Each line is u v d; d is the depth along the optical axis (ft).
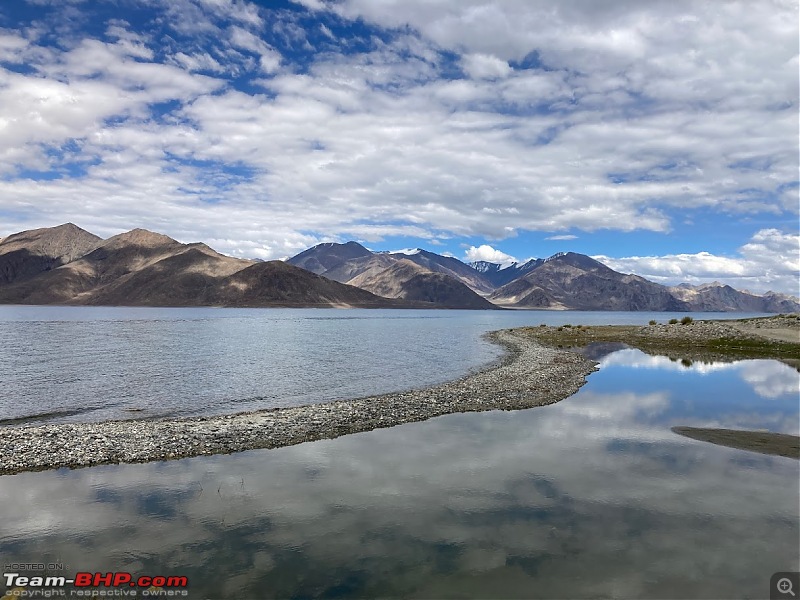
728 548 44.04
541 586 38.11
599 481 60.54
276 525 48.52
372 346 268.41
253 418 92.53
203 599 36.47
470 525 48.47
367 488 58.29
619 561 41.83
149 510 52.21
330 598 36.55
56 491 57.72
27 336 320.50
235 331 399.65
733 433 83.35
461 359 207.72
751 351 231.50
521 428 87.04
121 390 130.21
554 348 252.01
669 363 186.80
